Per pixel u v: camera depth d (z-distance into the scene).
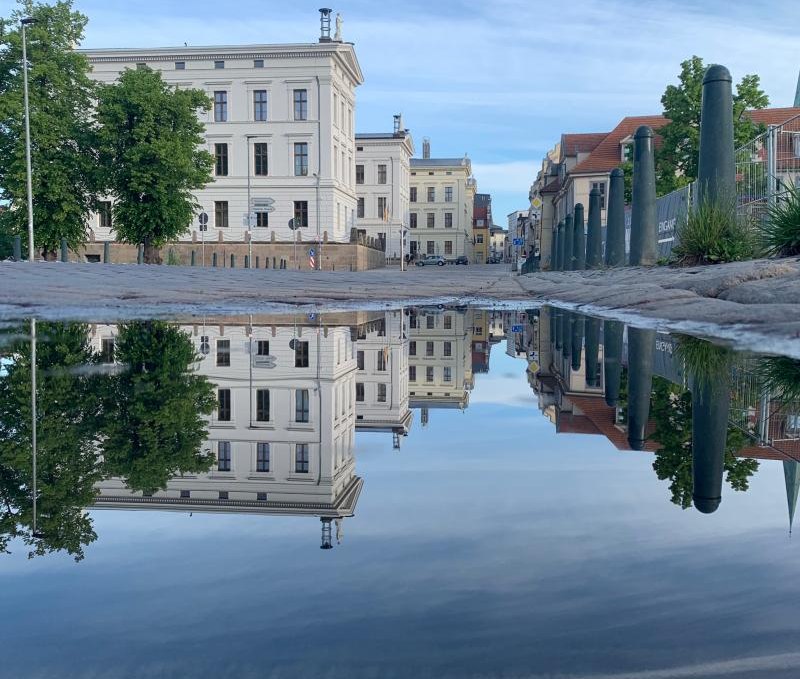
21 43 31.50
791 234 8.67
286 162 48.38
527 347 6.04
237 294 9.89
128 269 18.70
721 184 10.59
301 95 48.34
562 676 0.73
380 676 0.73
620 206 17.38
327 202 48.38
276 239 48.62
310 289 11.90
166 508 1.42
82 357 3.87
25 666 0.77
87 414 2.40
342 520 1.36
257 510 1.42
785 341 3.80
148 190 33.88
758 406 2.57
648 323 5.82
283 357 4.38
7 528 1.28
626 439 2.19
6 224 33.00
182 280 13.30
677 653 0.77
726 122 10.48
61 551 1.16
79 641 0.84
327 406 2.86
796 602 0.93
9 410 2.44
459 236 92.00
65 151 33.00
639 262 14.71
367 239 54.78
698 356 3.62
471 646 0.81
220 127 48.34
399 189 69.25
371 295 11.13
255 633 0.85
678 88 32.19
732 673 0.73
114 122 33.88
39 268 16.23
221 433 2.21
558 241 31.77
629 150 37.19
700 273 8.45
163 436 2.12
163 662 0.78
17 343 4.32
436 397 3.47
